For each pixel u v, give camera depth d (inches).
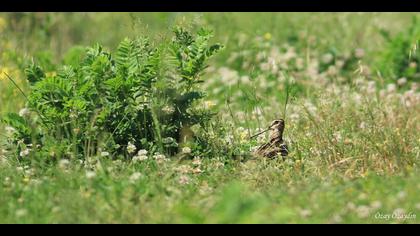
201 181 497.4
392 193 450.0
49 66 771.4
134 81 549.6
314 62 808.9
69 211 417.7
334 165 521.7
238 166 523.8
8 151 546.9
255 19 968.3
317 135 568.4
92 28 984.3
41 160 504.7
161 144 540.4
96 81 550.0
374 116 611.5
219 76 807.1
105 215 421.4
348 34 928.9
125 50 557.0
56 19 983.0
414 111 644.1
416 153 544.7
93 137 539.2
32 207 429.4
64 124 538.6
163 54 555.8
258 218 400.2
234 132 581.3
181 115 556.4
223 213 401.7
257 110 652.7
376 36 932.6
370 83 701.9
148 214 419.2
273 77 769.6
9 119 550.9
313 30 936.9
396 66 804.0
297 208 423.5
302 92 748.6
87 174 462.0
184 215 408.2
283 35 924.6
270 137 566.3
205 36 568.4
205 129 562.3
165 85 552.7
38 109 551.2
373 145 546.6
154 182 465.4
